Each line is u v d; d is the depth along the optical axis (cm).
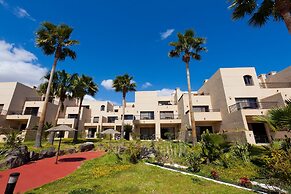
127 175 821
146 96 3409
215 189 619
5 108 2717
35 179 824
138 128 3256
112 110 4691
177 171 912
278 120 656
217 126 2400
